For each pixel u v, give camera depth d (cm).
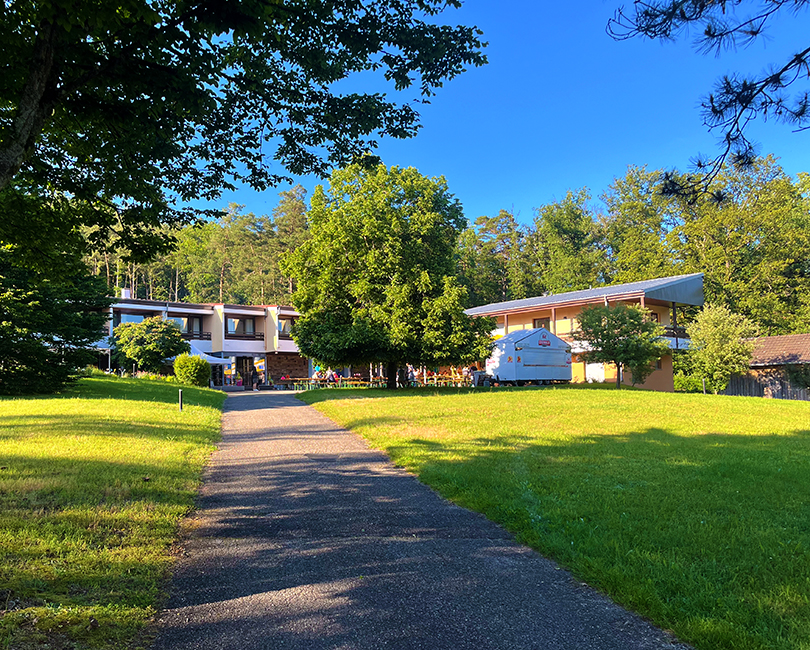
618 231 5769
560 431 1156
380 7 568
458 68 629
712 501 603
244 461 873
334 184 2578
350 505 623
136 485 649
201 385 2958
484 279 6431
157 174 697
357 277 2462
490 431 1137
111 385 2355
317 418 1459
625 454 900
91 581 387
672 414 1502
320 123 671
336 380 3819
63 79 518
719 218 4153
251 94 638
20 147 466
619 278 4922
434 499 649
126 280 6581
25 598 351
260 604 369
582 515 554
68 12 404
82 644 302
